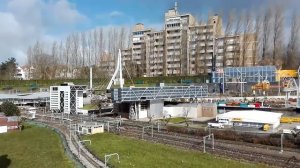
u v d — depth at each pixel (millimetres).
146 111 99562
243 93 131625
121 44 193250
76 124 83750
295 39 157875
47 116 103812
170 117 97562
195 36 182625
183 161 52094
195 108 98750
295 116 89250
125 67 175125
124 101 95188
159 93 100812
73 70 199250
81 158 56812
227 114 81562
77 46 199875
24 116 104375
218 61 177750
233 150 56281
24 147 68875
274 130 73188
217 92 138000
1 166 58000
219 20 180750
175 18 191750
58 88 111250
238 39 167750
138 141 66125
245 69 136625
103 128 78438
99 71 191500
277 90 130500
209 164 50094
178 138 66875
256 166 47844
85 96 129000
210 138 65500
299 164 47938
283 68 158375
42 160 58594
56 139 72688
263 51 162750
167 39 194250
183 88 107125
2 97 126312
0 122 84562
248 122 76500
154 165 51000
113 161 53875
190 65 185250
